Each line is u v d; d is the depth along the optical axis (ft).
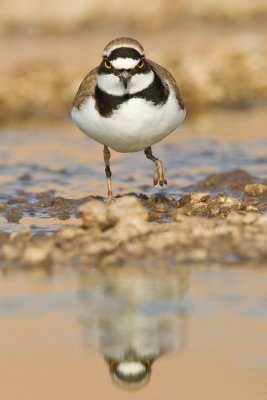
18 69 94.84
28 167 59.98
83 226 40.06
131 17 142.20
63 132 75.20
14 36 134.51
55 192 52.29
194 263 36.01
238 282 33.58
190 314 30.71
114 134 42.27
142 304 31.63
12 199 49.47
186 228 39.24
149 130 42.11
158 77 41.98
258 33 129.29
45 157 63.67
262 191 49.03
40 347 28.58
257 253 36.86
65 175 57.47
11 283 34.01
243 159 61.11
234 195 49.85
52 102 84.99
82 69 93.25
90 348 28.50
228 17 145.07
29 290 33.24
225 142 67.97
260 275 34.35
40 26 139.13
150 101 41.29
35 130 76.43
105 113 41.57
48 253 36.83
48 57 107.55
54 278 34.58
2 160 62.44
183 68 92.53
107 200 47.09
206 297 32.14
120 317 30.55
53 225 43.75
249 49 100.53
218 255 36.78
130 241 38.34
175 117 42.80
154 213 44.65
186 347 28.43
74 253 37.45
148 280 34.04
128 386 26.71
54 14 140.67
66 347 28.58
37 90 86.89
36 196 50.83
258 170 57.31
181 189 52.31
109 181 45.88
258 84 91.76
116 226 38.99
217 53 98.07
